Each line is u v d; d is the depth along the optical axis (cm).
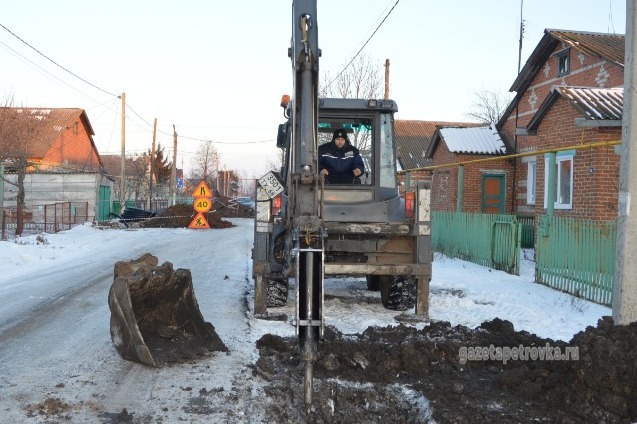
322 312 504
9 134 2761
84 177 3419
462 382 571
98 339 704
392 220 857
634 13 644
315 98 634
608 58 1764
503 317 868
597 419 464
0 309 877
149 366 602
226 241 2145
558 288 1112
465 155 2205
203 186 2581
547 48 2103
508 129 2316
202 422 473
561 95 1470
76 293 1013
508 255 1364
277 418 491
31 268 1381
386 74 2783
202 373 586
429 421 491
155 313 647
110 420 473
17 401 506
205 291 1057
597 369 477
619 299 632
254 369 591
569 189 1495
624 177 638
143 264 648
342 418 512
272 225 847
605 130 1360
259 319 830
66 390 534
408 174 2044
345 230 808
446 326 748
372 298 1031
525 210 2098
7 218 2912
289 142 875
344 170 878
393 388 556
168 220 3109
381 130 889
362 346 638
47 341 696
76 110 4391
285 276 792
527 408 503
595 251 995
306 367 509
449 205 2288
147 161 6116
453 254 1694
